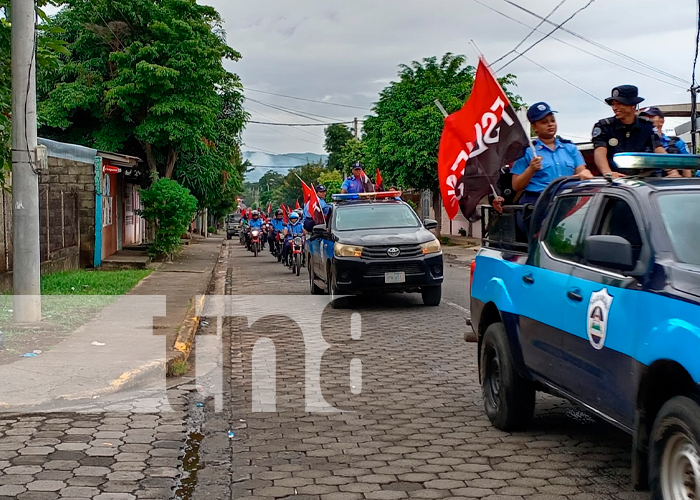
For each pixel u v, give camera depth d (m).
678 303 3.67
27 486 4.74
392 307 13.27
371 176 36.03
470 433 5.91
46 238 16.27
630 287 4.11
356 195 14.91
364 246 12.67
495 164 6.57
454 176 6.86
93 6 25.27
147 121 24.91
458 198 6.73
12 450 5.45
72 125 26.62
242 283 18.98
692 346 3.47
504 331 5.90
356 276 12.60
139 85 24.30
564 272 4.96
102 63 25.89
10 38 10.17
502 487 4.73
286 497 4.61
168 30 24.66
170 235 23.39
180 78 24.78
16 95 9.70
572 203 5.21
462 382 7.66
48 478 4.89
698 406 3.50
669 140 7.43
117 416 6.39
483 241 6.72
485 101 6.53
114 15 25.48
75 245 19.22
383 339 10.14
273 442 5.74
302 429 6.08
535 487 4.72
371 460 5.29
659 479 3.78
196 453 5.52
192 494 4.69
